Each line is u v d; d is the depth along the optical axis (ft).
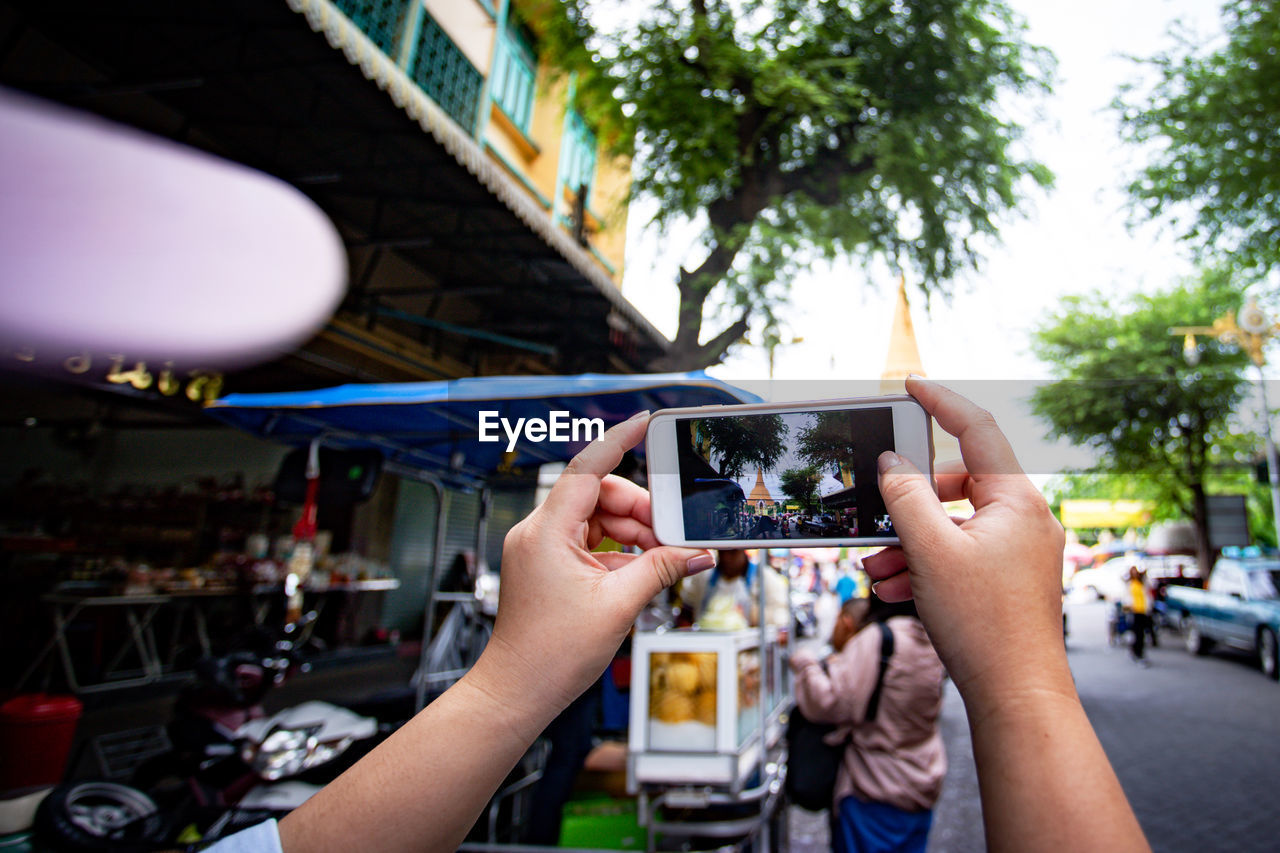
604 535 2.78
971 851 13.07
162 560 23.27
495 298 25.11
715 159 21.68
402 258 22.11
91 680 19.54
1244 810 15.83
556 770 9.89
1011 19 23.11
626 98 22.54
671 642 8.66
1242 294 38.22
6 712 9.37
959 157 22.71
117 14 12.04
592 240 33.73
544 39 26.84
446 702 1.99
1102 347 51.44
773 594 11.90
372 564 28.96
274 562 23.71
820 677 8.38
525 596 2.11
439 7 23.80
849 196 22.63
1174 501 67.72
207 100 14.43
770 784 9.12
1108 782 1.59
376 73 12.58
